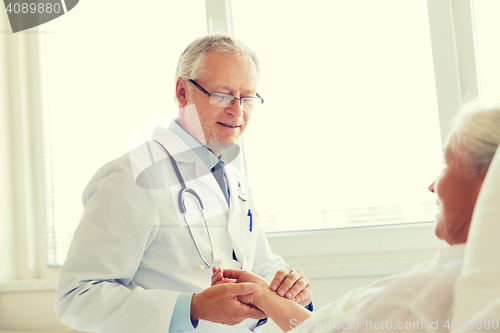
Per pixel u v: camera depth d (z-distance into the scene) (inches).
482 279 14.7
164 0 67.9
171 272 38.9
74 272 35.6
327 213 61.6
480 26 59.0
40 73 68.2
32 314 59.9
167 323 33.2
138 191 37.8
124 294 34.9
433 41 59.3
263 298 34.0
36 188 67.1
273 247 61.5
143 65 67.5
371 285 22.3
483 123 19.9
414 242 57.9
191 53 44.5
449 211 20.7
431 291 18.1
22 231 65.2
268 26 64.6
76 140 67.6
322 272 56.9
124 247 36.2
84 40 69.2
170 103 66.3
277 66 63.9
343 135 61.7
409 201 59.4
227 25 64.5
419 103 59.7
